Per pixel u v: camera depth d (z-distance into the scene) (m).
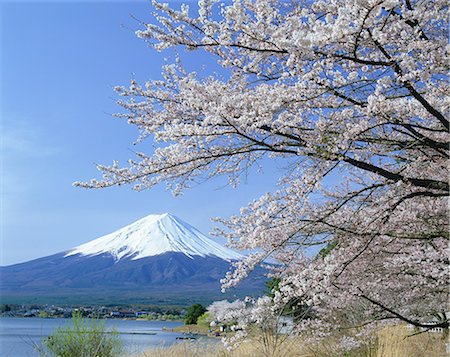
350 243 5.29
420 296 6.09
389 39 4.25
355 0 3.61
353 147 4.73
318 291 5.41
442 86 4.25
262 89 4.56
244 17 4.27
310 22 3.77
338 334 7.90
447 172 5.19
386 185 5.11
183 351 8.62
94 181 5.06
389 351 6.88
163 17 4.71
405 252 5.69
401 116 4.23
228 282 5.18
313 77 4.32
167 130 4.76
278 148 4.91
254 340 7.87
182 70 5.49
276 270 6.25
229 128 4.73
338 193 5.88
